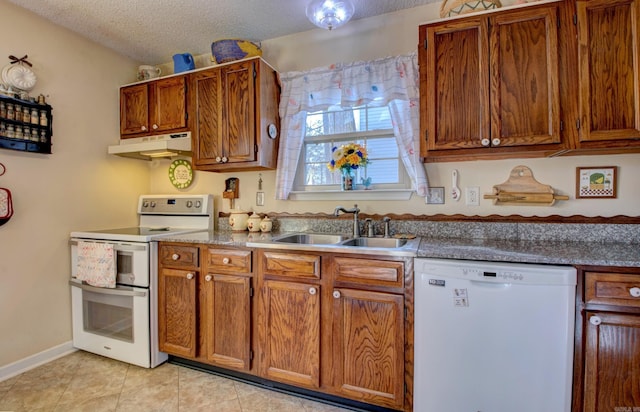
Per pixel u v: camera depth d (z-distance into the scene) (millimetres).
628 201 1674
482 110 1614
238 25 2260
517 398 1325
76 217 2314
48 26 2150
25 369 2000
